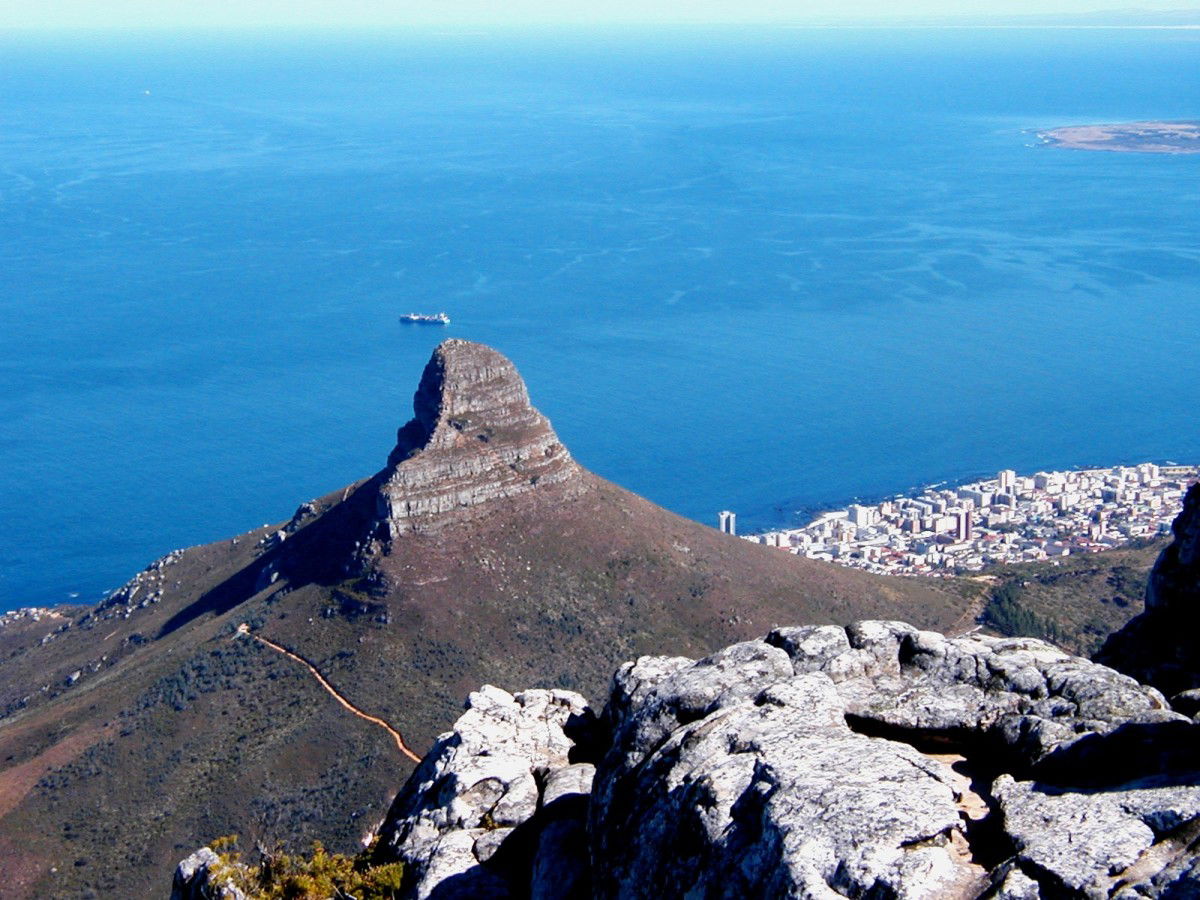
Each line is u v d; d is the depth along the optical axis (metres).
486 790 32.75
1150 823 21.16
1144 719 25.81
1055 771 24.75
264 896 31.53
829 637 29.88
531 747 34.66
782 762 23.88
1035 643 29.80
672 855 23.72
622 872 24.69
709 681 28.47
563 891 27.09
